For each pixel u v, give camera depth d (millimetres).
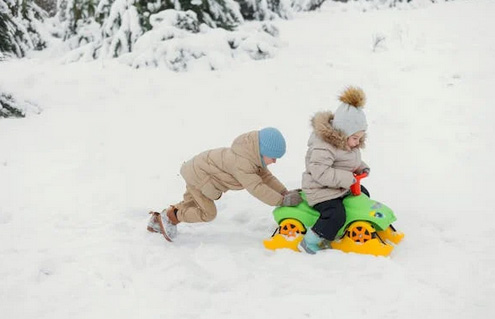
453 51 10086
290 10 16594
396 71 9203
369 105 7652
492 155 5746
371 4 17953
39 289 3725
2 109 8039
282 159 6055
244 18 15750
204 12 11859
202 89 9094
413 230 4391
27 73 11070
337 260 3922
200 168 4273
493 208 4664
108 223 4746
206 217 4355
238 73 9906
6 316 3432
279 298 3523
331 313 3342
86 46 12367
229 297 3566
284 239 4191
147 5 11523
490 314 3287
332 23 14727
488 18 13336
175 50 10438
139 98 8820
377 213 4059
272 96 8430
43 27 17250
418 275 3715
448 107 7289
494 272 3713
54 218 4852
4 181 5742
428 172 5492
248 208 5012
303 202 4258
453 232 4312
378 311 3342
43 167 6105
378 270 3770
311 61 10398
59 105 8703
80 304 3537
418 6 17141
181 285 3725
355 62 10055
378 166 5723
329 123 4082
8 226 4715
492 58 9375
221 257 4074
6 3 11320
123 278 3824
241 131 7039
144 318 3365
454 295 3482
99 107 8461
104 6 12516
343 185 3992
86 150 6609
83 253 4195
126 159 6293
